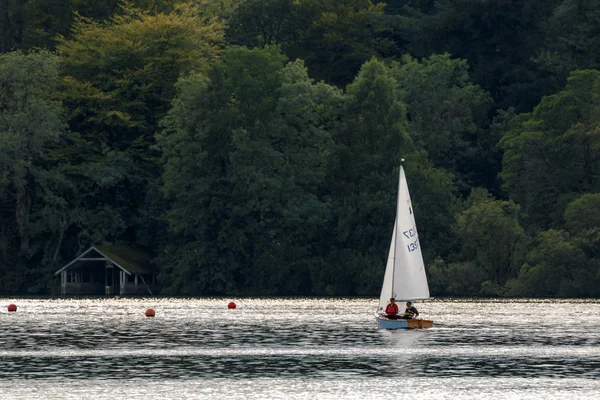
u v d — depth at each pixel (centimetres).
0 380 18288
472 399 16588
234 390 17400
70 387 17588
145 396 16738
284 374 19162
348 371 19588
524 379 18625
